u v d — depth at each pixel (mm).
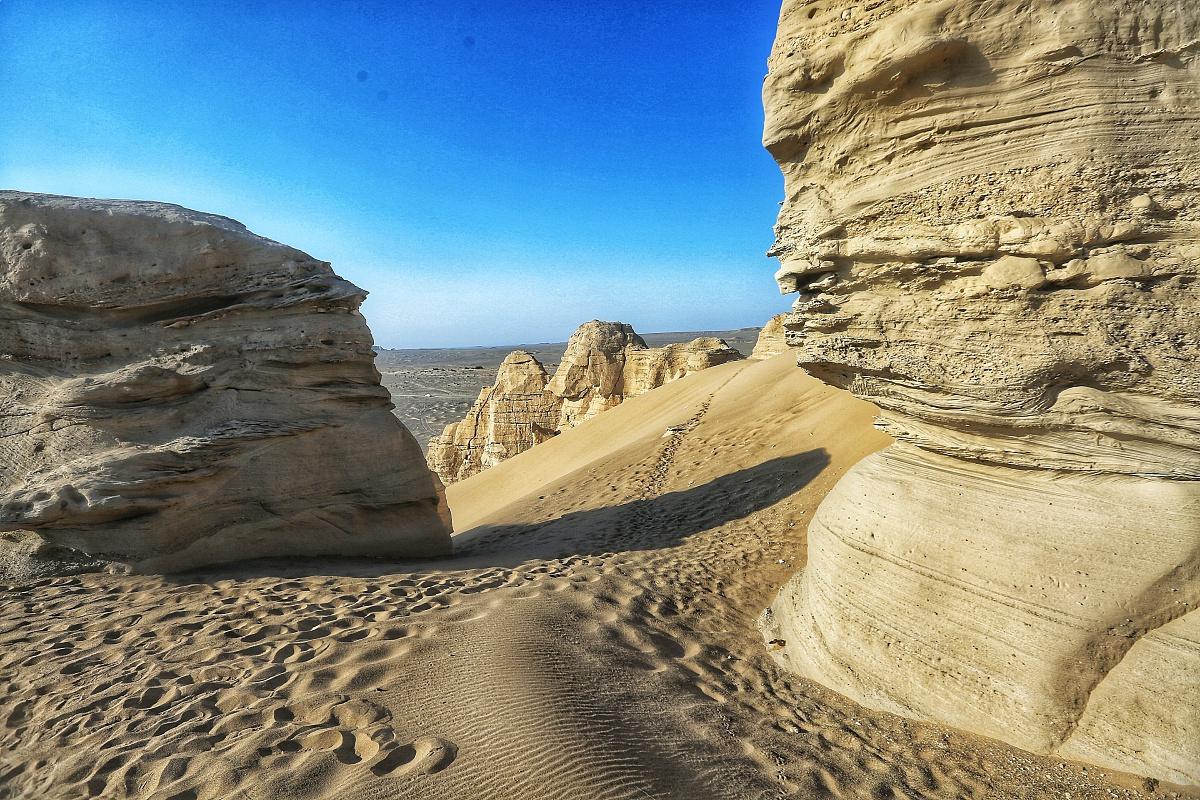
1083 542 4168
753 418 16797
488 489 23250
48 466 7258
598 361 29391
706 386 23234
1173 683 3637
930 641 4559
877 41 4566
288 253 8539
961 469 4988
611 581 7418
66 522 6887
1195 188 4023
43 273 7844
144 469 7188
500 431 30203
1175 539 3928
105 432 7500
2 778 3467
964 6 4316
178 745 3656
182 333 8141
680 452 15953
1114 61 4137
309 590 6645
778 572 7914
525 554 9172
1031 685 4070
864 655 4902
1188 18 4012
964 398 4641
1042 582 4191
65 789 3328
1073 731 3922
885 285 4984
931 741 4168
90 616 5766
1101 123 4148
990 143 4449
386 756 3484
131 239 8055
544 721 3834
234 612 5887
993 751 4004
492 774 3369
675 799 3344
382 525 8789
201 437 7598
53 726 3943
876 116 4812
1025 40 4258
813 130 5164
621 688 4613
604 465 17078
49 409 7551
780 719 4500
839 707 4711
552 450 24094
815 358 5609
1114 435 4168
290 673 4527
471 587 6949
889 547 4984
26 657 4883
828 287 5301
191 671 4633
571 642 5367
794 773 3758
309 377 8453
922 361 4812
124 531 7035
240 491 7758
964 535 4621
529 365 30750
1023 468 4625
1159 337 4016
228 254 8234
